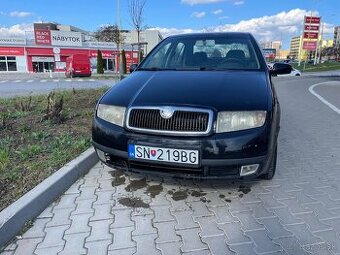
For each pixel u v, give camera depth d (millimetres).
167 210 3053
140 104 2973
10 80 31641
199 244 2562
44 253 2449
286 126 6430
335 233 2709
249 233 2707
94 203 3162
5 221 2533
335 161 4430
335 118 7301
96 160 4125
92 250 2488
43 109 6754
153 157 2891
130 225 2814
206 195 3324
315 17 45438
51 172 3484
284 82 17688
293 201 3248
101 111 3240
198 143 2771
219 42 4391
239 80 3369
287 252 2469
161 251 2479
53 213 2975
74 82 27516
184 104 2867
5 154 3887
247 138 2781
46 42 52406
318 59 78875
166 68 4102
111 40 61156
